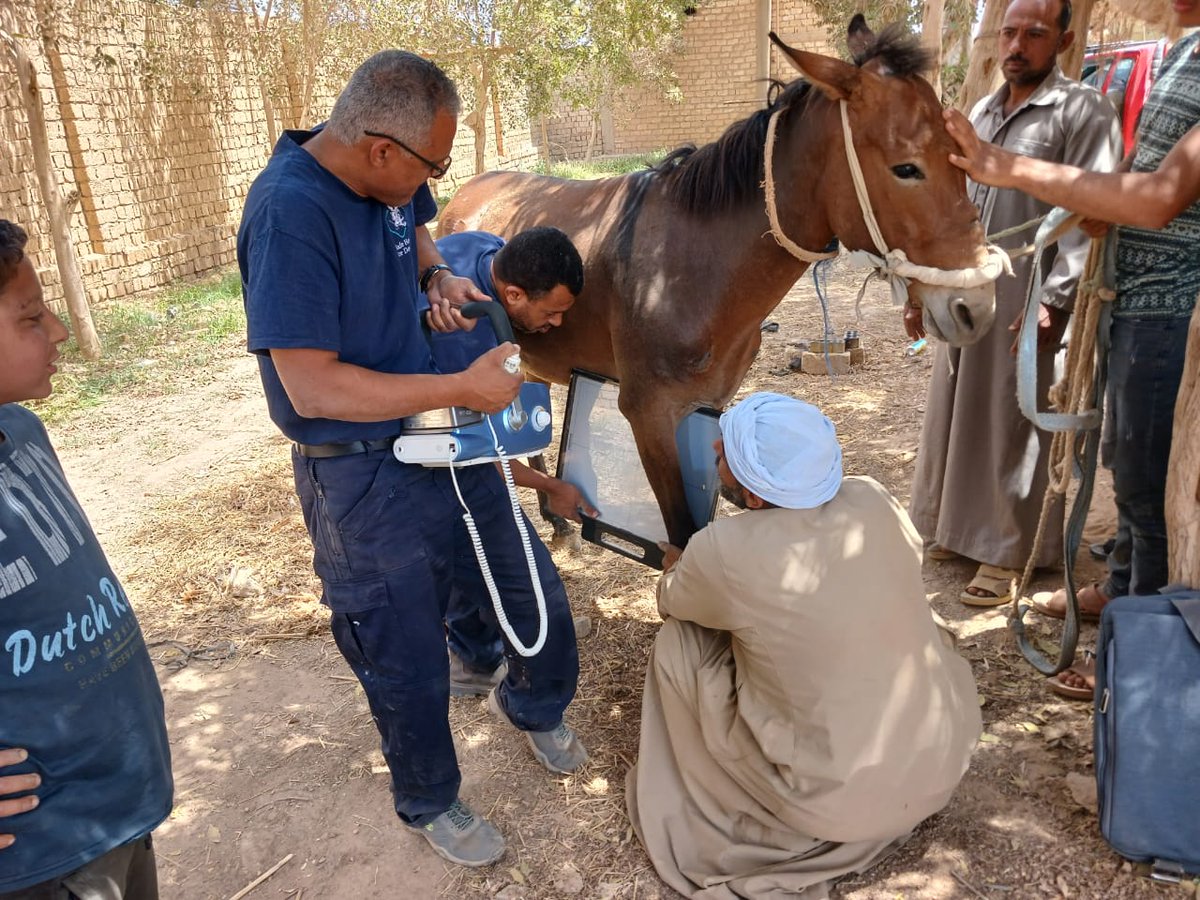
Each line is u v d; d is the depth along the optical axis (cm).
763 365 614
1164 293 234
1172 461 220
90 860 132
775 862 212
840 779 196
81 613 132
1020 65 280
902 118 212
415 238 229
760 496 201
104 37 941
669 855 223
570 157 2023
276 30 1117
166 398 646
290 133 189
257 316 175
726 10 1811
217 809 260
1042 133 281
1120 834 202
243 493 476
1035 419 230
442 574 224
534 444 212
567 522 393
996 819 228
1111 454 286
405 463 205
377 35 1109
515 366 193
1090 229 231
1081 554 347
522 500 436
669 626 236
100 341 774
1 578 121
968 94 397
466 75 1178
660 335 262
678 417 273
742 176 248
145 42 991
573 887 222
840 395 543
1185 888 201
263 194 178
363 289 188
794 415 202
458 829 232
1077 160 276
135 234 994
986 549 319
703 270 257
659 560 295
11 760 122
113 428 594
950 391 330
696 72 1873
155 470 522
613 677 302
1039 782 238
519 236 233
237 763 279
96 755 133
